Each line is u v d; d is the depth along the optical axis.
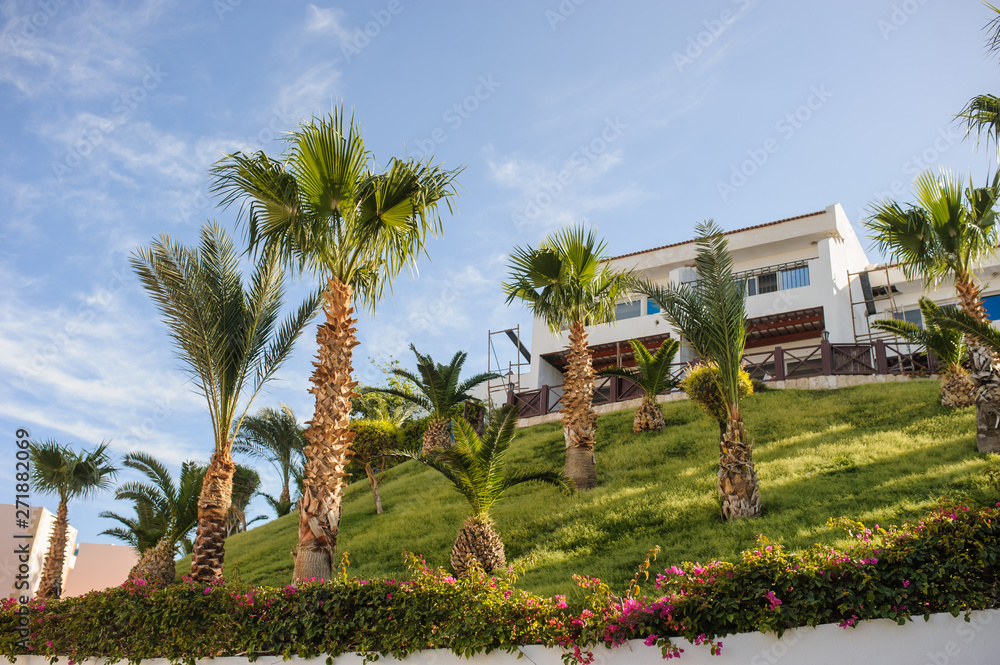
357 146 11.52
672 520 12.89
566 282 16.92
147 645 8.81
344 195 11.67
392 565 14.11
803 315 27.86
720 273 13.05
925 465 13.02
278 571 16.02
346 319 11.62
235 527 28.45
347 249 11.77
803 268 28.67
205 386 12.55
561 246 17.02
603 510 14.30
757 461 15.29
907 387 18.70
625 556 11.67
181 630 8.66
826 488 12.71
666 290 13.77
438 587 7.79
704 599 6.50
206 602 8.75
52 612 9.80
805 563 6.36
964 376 16.41
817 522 11.17
